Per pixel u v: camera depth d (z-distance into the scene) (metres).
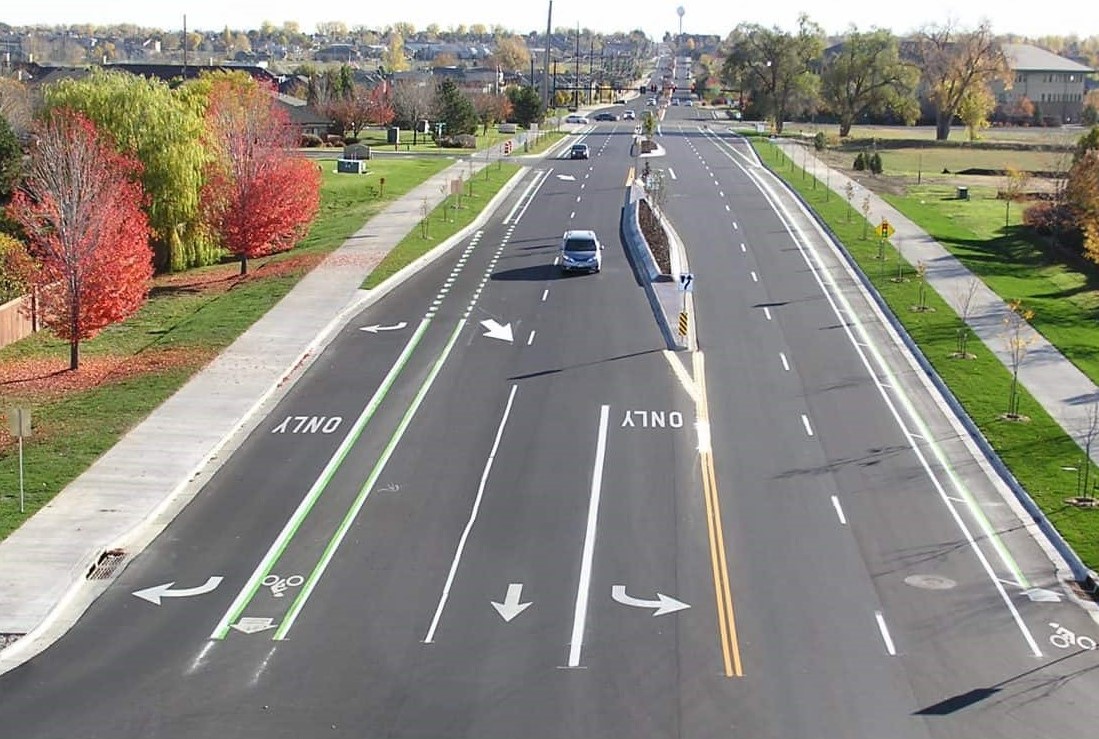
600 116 164.50
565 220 72.69
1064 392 41.06
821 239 66.88
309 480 32.88
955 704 22.08
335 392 40.28
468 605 25.84
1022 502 32.12
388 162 100.31
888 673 23.20
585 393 40.44
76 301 44.19
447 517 30.55
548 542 29.12
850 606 26.11
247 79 90.44
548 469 33.81
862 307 52.34
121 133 60.25
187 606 25.80
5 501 30.83
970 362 44.03
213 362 43.41
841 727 21.20
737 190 84.62
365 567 27.70
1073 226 64.44
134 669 23.12
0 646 23.84
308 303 51.88
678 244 65.06
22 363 45.88
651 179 78.81
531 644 24.16
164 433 36.06
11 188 64.00
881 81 140.38
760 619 25.41
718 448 35.72
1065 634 24.98
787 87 154.12
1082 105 169.12
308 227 69.50
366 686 22.47
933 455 35.47
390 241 64.75
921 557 28.70
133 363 44.09
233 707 21.72
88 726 21.05
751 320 49.97
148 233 54.88
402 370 42.75
